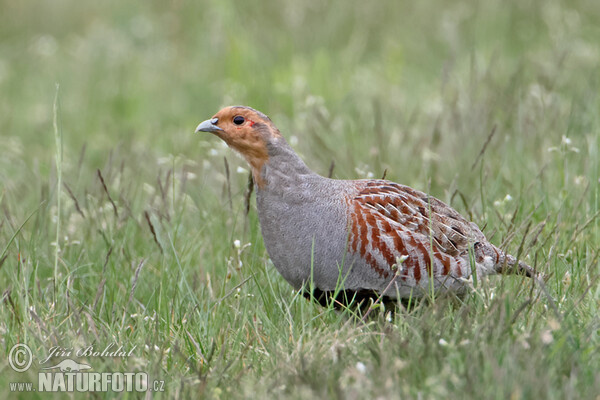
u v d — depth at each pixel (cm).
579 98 1405
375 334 782
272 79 1764
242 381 744
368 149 1347
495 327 750
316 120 1443
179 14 2209
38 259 1052
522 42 1809
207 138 1541
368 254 864
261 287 968
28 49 2208
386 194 891
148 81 1989
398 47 1789
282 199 887
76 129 1773
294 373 726
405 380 693
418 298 898
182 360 816
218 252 1077
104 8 2398
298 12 2033
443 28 1877
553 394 652
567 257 952
